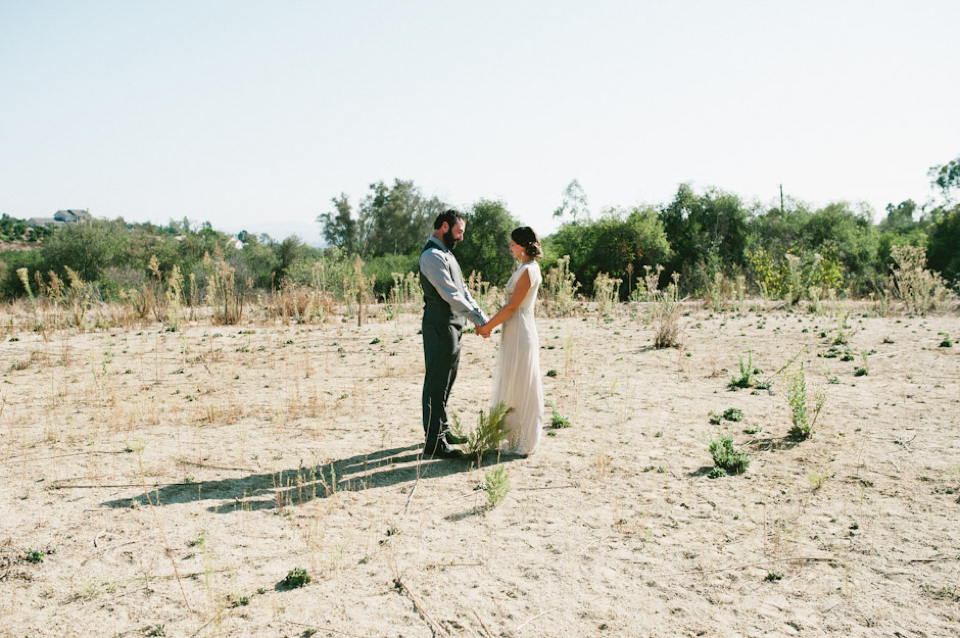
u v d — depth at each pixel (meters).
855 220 32.31
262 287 27.75
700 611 2.82
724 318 13.92
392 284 27.81
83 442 5.34
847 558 3.27
